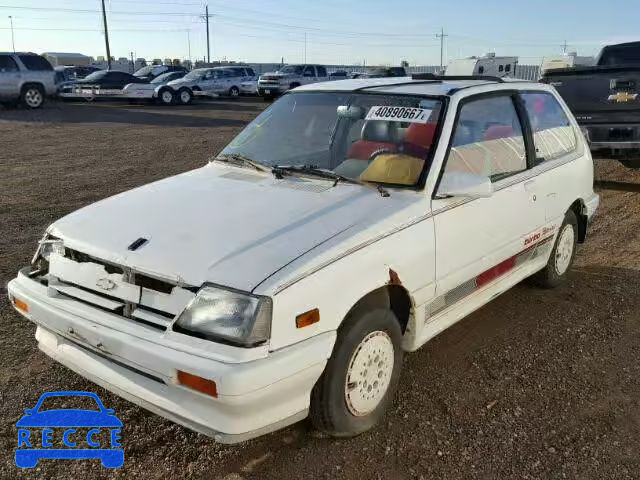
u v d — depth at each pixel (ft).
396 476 9.70
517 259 14.62
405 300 11.30
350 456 10.14
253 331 8.48
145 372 8.91
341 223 10.24
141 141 47.98
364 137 12.71
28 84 73.61
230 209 10.78
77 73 109.29
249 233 9.82
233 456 10.05
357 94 13.73
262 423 8.84
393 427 10.96
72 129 55.26
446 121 12.27
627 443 10.68
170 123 62.39
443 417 11.30
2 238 21.35
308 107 14.12
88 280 9.95
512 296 17.21
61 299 10.16
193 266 9.07
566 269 17.79
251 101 101.40
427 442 10.56
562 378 12.81
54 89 76.33
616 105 28.99
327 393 9.73
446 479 9.66
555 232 16.26
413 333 11.50
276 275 8.80
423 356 13.67
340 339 9.75
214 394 8.30
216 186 12.14
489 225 13.04
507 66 62.34
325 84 14.83
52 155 40.32
